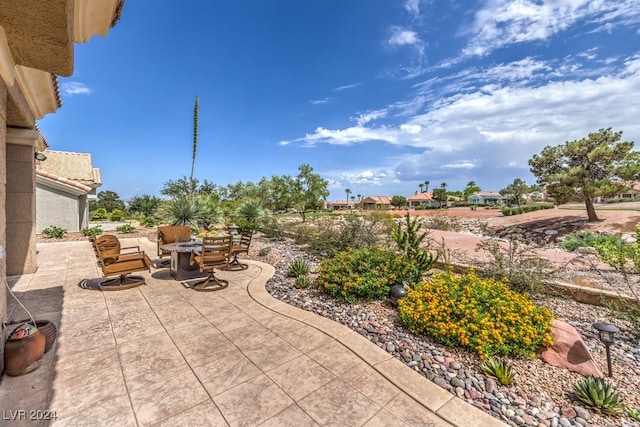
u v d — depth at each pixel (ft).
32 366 8.07
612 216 51.88
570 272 20.12
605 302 12.98
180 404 7.02
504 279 14.52
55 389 7.43
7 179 18.17
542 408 7.33
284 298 15.10
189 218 37.40
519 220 61.05
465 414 6.98
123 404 6.97
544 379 8.48
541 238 46.73
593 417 7.06
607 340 8.65
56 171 42.86
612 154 47.34
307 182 84.99
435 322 10.44
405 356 9.53
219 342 10.18
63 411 6.67
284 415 6.77
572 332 9.52
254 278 18.69
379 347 10.09
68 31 7.53
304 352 9.62
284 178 89.20
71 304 13.65
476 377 8.52
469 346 9.68
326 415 6.82
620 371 8.99
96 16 8.39
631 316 11.55
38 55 8.84
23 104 14.67
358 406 7.15
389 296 14.44
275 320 12.16
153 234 40.42
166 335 10.64
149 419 6.52
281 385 7.87
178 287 16.60
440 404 7.30
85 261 22.63
